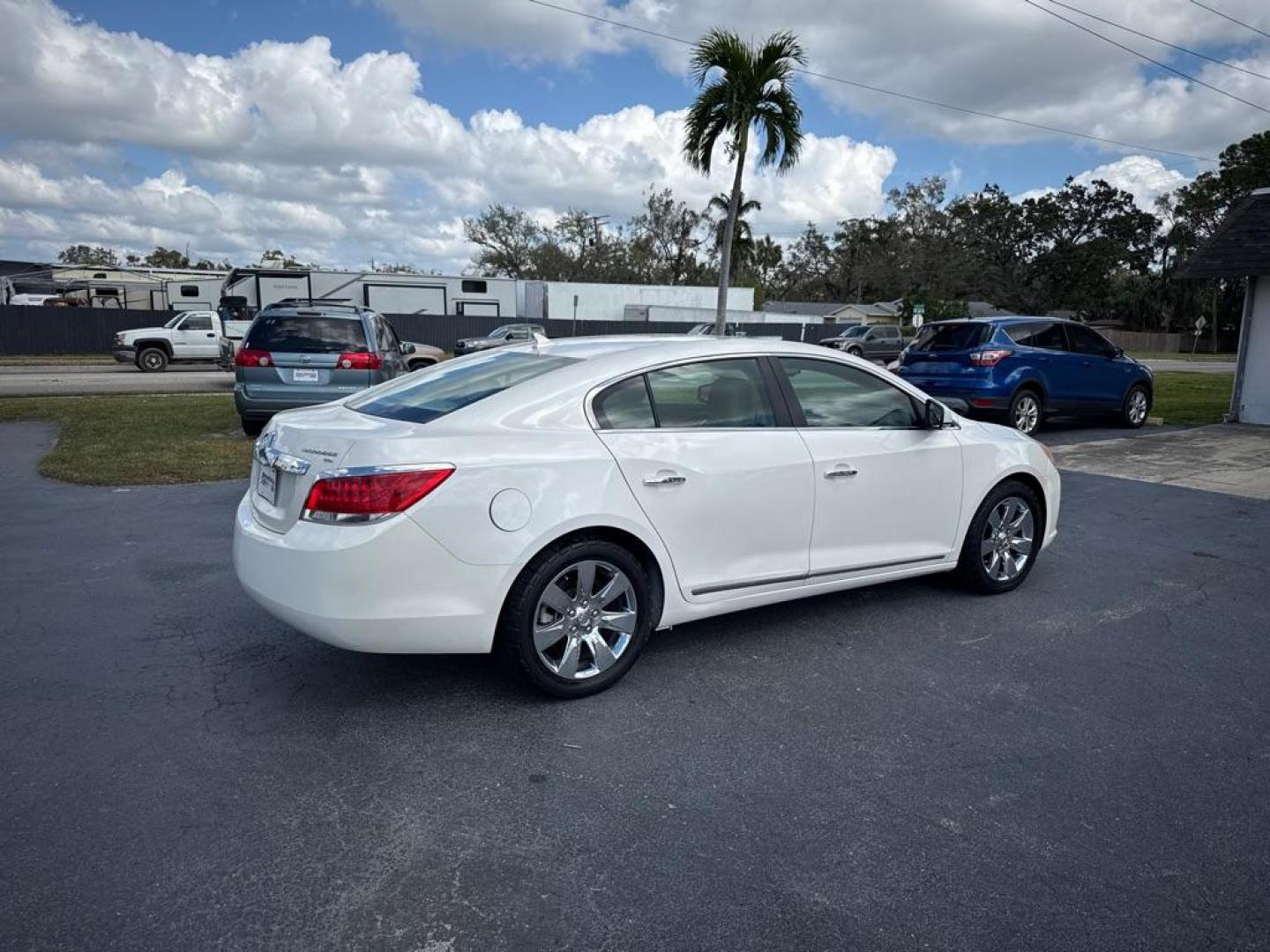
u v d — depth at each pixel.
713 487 4.10
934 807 3.09
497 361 4.40
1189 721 3.79
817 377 4.64
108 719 3.61
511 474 3.59
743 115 15.44
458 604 3.52
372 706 3.78
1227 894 2.66
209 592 5.18
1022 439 5.53
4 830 2.84
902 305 53.41
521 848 2.81
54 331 32.91
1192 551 6.59
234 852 2.76
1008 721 3.76
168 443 10.32
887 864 2.77
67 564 5.69
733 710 3.81
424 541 3.44
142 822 2.91
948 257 72.56
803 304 74.19
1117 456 10.95
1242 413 14.70
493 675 4.12
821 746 3.52
